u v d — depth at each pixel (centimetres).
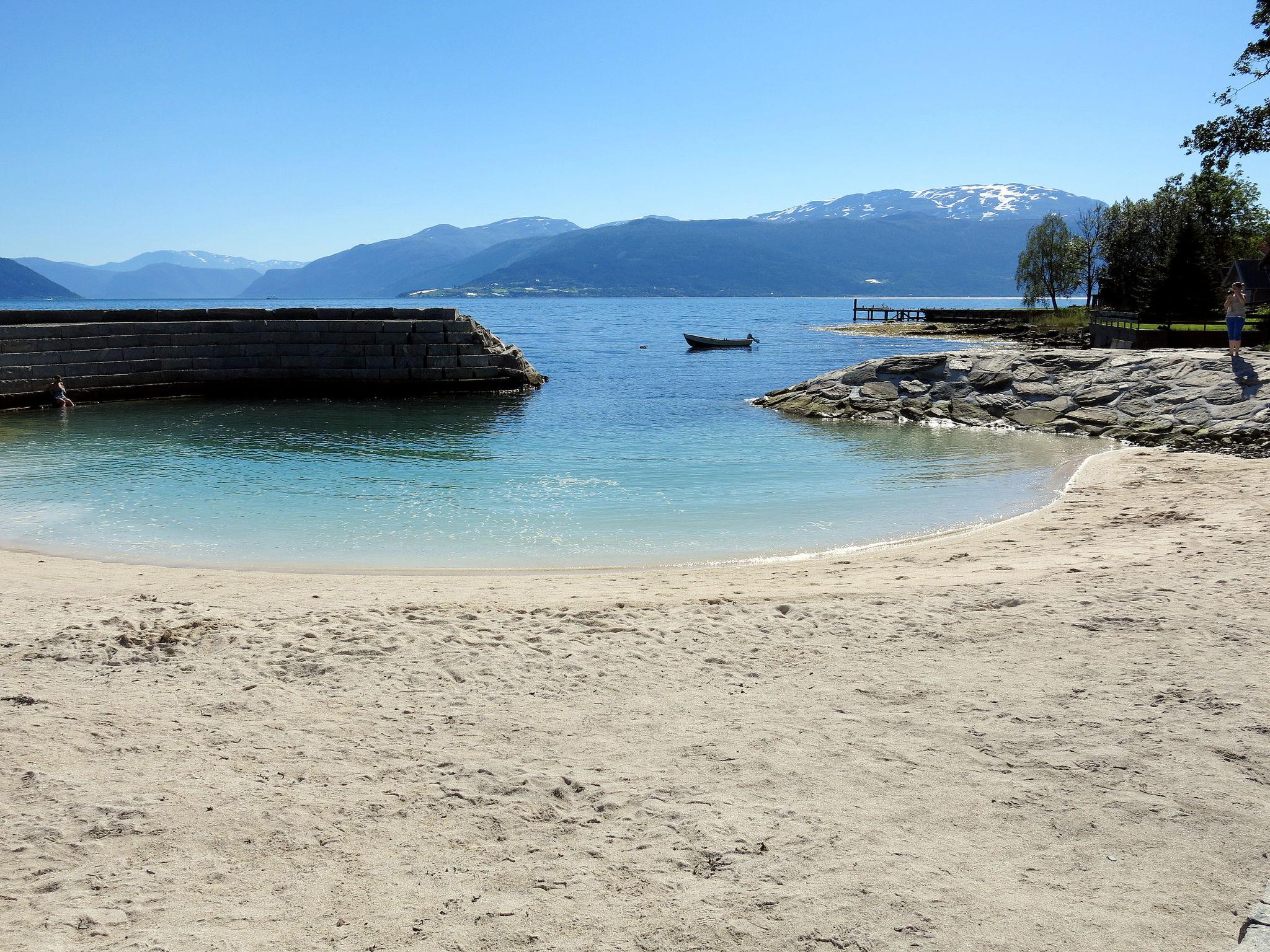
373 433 2445
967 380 2788
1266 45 3725
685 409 3047
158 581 1046
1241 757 520
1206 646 710
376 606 895
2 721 595
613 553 1229
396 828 457
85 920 375
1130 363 2562
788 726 581
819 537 1317
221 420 2659
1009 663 693
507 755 544
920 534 1328
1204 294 5344
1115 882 401
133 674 691
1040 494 1606
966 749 541
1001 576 986
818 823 454
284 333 3334
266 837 448
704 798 483
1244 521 1220
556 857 428
